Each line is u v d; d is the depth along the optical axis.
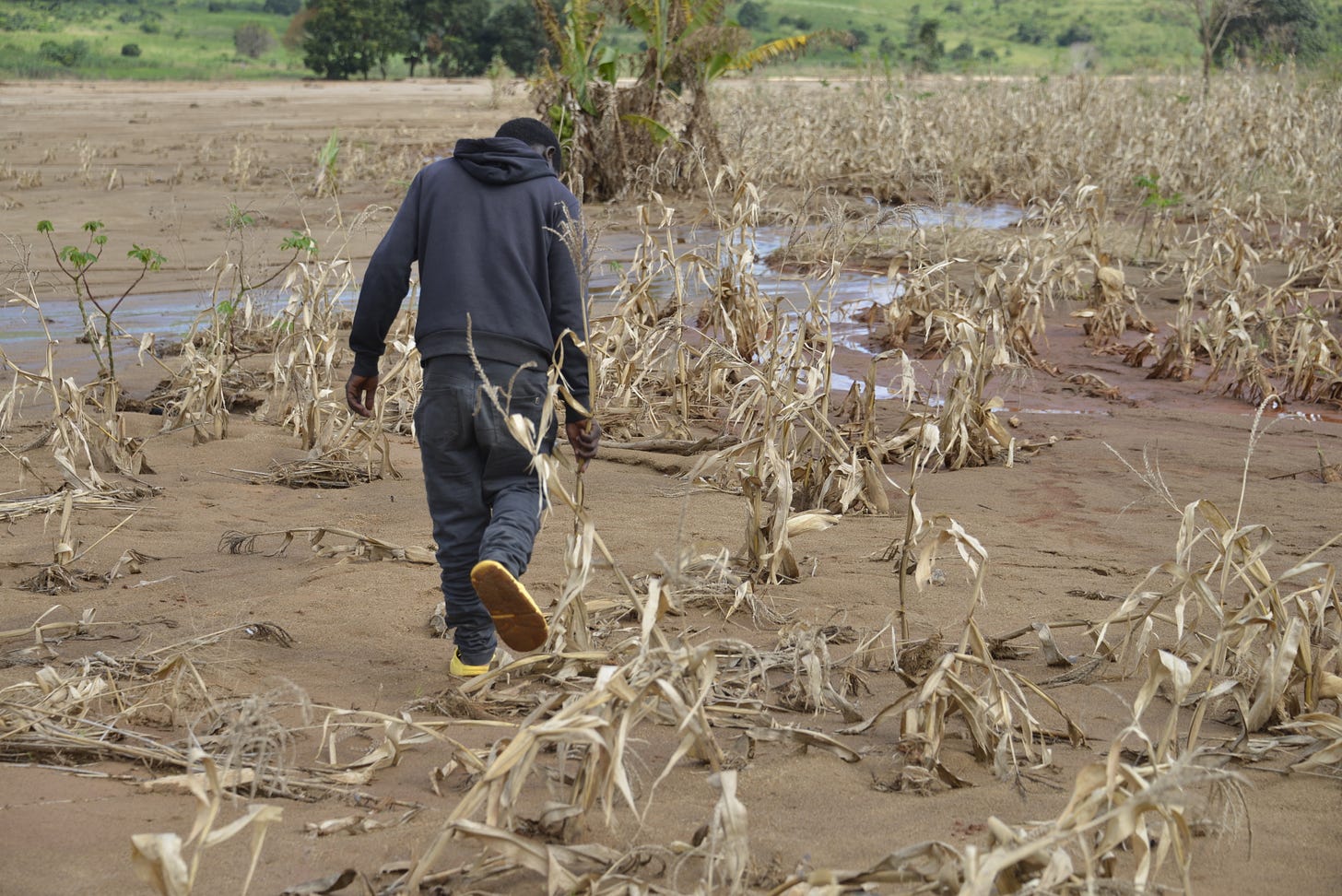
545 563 5.02
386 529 5.62
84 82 72.69
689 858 2.71
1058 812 2.98
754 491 4.85
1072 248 11.91
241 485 6.36
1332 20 42.44
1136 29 107.69
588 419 3.89
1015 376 8.95
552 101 19.75
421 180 3.88
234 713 3.11
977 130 22.77
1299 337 8.66
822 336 6.62
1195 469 6.63
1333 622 4.29
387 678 3.92
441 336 3.72
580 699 2.75
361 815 2.93
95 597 4.69
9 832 2.79
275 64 102.06
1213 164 19.25
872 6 128.12
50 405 7.99
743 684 3.81
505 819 2.82
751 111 24.92
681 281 8.12
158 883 2.21
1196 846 2.84
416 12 84.19
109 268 13.11
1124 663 3.89
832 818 2.96
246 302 9.68
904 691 3.80
